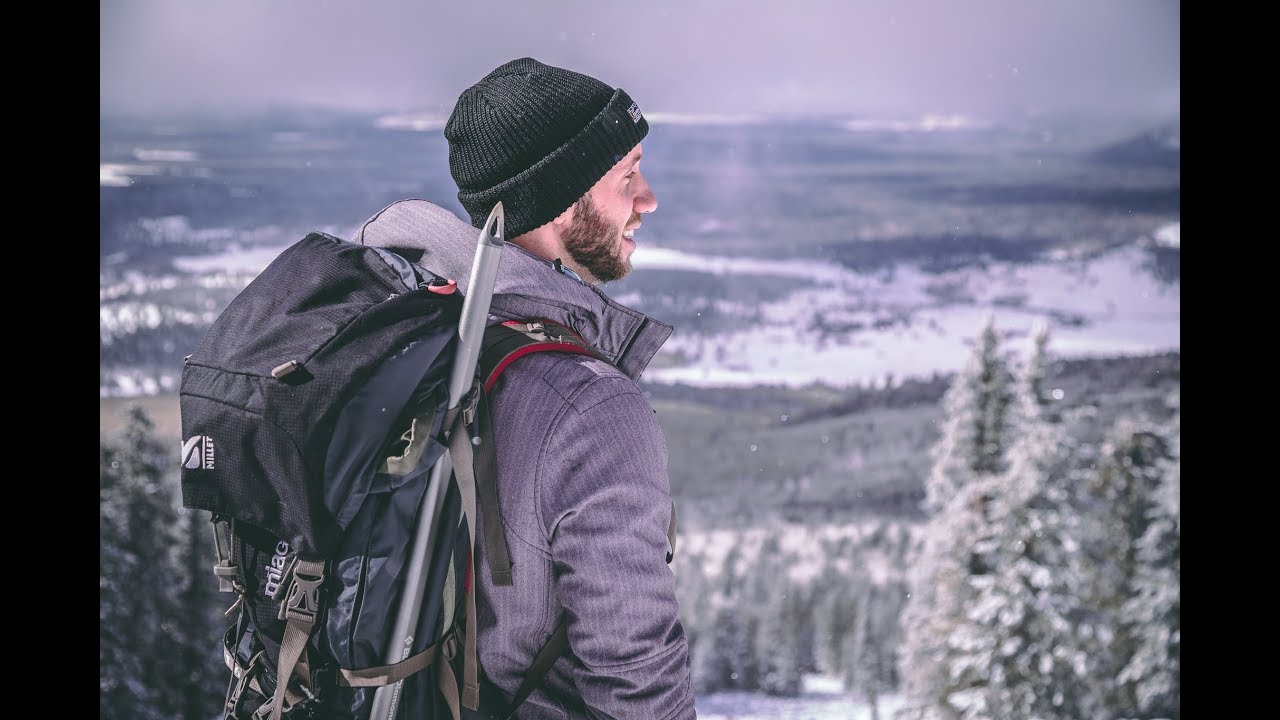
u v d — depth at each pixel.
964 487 23.09
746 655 69.62
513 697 1.26
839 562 109.38
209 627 23.84
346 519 1.10
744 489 152.00
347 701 1.18
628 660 1.18
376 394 1.10
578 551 1.17
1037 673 21.16
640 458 1.19
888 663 68.06
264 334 1.17
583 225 1.40
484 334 1.24
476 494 1.19
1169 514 24.95
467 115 1.39
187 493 1.16
